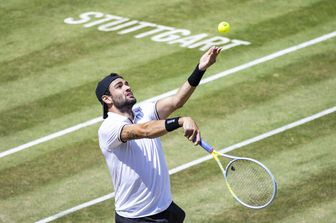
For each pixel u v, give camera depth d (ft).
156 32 199.00
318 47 186.80
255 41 191.52
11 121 164.14
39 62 188.75
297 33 193.88
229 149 148.36
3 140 157.07
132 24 203.72
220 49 93.91
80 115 165.17
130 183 94.12
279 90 169.68
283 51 185.98
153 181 94.02
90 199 135.44
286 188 133.69
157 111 97.09
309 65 179.22
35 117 165.37
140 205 94.79
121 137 90.22
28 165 147.64
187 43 192.65
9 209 133.49
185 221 126.21
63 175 143.74
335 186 133.18
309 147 146.72
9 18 210.38
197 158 146.41
